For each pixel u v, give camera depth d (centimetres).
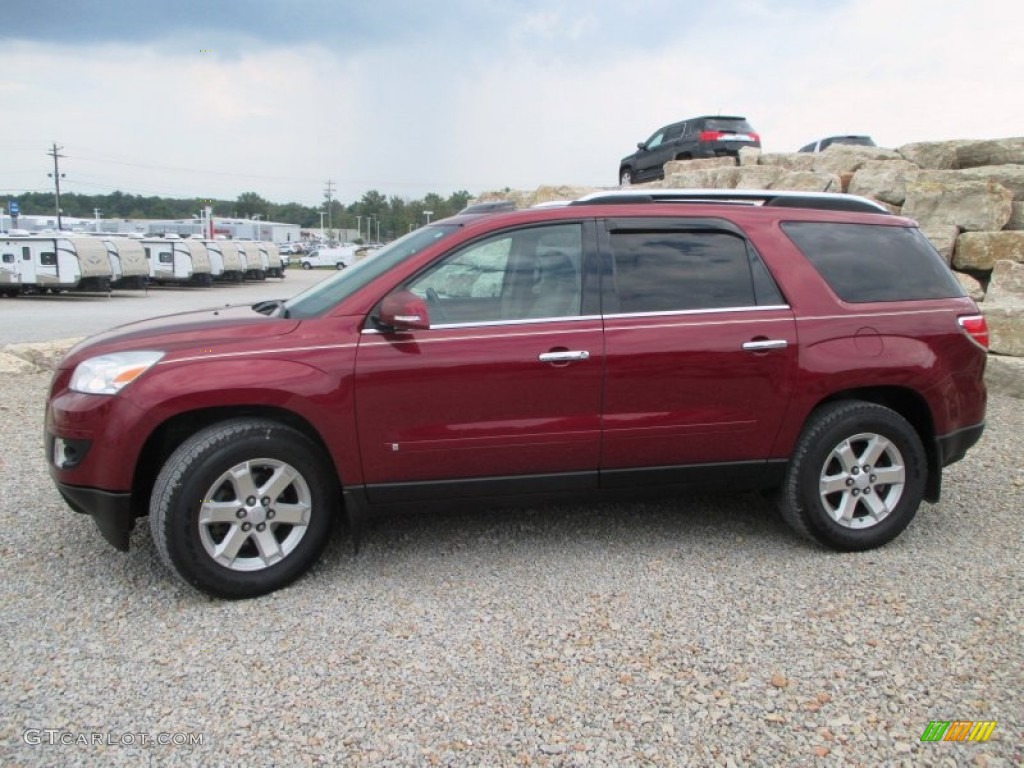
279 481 340
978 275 932
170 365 329
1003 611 329
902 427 388
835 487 386
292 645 303
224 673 283
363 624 319
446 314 357
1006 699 268
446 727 253
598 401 361
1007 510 453
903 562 381
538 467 364
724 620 323
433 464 354
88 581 356
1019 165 1087
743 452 380
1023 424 632
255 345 338
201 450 324
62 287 2209
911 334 391
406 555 388
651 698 269
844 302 388
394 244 412
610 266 372
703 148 1644
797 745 245
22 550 389
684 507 461
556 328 358
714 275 380
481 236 366
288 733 250
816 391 378
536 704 265
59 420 332
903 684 277
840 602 338
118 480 327
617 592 349
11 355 866
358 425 343
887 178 1077
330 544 401
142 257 2575
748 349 369
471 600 340
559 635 311
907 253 412
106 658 292
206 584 330
